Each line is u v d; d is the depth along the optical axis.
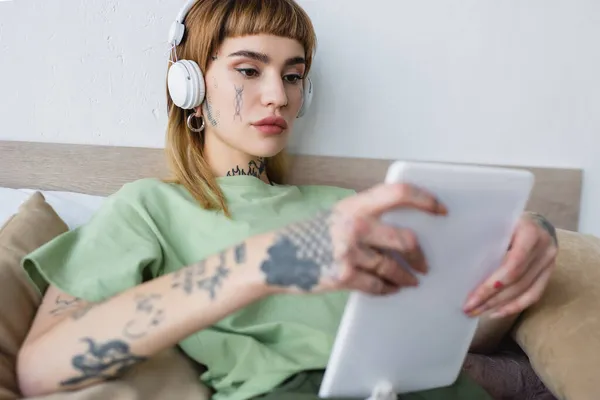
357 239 0.51
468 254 0.60
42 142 1.26
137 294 0.65
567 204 1.22
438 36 1.20
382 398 0.64
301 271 0.53
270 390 0.73
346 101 1.23
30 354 0.67
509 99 1.21
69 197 1.14
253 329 0.80
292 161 1.24
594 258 0.91
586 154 1.22
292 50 0.97
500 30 1.19
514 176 0.57
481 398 0.75
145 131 1.25
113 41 1.22
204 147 1.03
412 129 1.24
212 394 0.78
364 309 0.57
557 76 1.20
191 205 0.89
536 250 0.67
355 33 1.21
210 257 0.64
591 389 0.70
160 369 0.75
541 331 0.81
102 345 0.63
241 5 0.93
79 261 0.77
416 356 0.66
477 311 0.65
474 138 1.23
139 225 0.84
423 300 0.60
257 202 0.94
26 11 1.21
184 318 0.61
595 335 0.76
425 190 0.51
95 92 1.24
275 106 0.96
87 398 0.62
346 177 1.24
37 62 1.24
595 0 1.16
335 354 0.60
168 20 1.21
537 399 0.94
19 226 0.89
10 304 0.77
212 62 0.96
